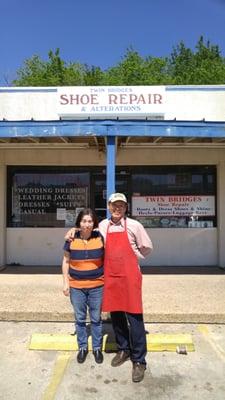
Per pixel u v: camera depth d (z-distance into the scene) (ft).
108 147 27.78
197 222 38.11
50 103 35.73
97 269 18.28
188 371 17.46
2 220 37.35
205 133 28.12
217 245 37.91
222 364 18.10
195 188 38.11
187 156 37.45
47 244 37.86
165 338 20.01
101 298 18.33
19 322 22.95
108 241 17.81
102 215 37.81
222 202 37.50
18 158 37.35
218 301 25.41
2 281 31.30
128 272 17.43
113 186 27.53
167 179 38.11
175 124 27.86
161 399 15.25
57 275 33.55
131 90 31.60
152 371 17.47
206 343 20.26
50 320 22.95
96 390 15.92
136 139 34.22
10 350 19.44
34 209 38.06
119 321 18.08
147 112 31.60
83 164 37.47
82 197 37.99
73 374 17.19
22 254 37.76
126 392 15.76
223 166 37.45
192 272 35.09
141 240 17.74
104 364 18.08
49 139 34.22
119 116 31.71
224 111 35.76
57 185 38.09
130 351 18.21
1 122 27.78
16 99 35.73
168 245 37.88
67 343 19.71
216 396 15.44
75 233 18.51
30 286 29.55
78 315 18.34
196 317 22.79
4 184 37.42
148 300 25.58
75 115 31.71
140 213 37.99
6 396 15.40
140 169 38.04
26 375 17.07
